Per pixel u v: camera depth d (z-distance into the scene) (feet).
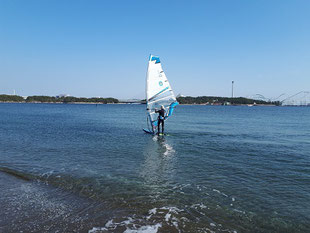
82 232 19.11
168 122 131.03
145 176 32.94
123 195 26.45
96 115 208.33
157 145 56.85
